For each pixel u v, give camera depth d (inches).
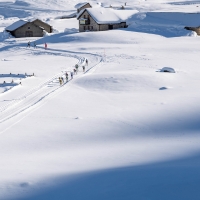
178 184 1228.5
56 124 2679.6
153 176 1346.0
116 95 3560.5
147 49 6417.3
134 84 3909.9
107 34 7805.1
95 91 3740.2
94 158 1808.6
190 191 1159.0
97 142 2237.9
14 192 1269.7
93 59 5620.1
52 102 3316.9
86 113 2960.1
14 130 2554.1
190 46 6688.0
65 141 2285.9
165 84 3929.6
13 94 3624.5
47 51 6624.0
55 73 4667.8
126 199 1143.6
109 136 2383.1
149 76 4143.7
